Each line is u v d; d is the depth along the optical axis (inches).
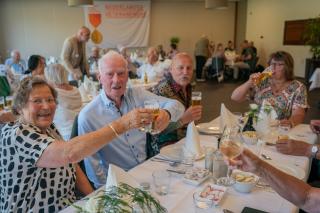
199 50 396.2
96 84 157.6
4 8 393.1
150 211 34.2
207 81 383.6
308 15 359.3
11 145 47.3
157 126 56.2
